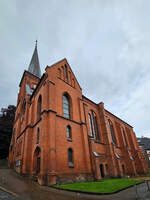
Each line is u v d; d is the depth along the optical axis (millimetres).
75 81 26594
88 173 18422
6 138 40188
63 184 14453
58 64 23844
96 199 8992
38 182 14281
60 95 21031
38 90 23266
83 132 21500
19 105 35688
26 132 21766
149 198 8898
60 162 15641
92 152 20750
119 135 35344
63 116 19812
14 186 12633
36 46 52938
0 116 45531
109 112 36594
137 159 37094
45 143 15258
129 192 11164
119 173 24562
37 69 44469
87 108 27828
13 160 29422
